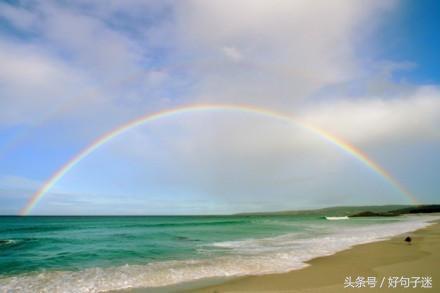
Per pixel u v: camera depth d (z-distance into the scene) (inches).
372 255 641.6
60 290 415.8
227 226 2020.2
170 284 433.1
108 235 1282.0
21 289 423.2
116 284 439.2
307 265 550.3
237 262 590.9
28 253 764.6
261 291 383.2
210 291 390.6
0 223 2810.0
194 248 813.9
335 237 1064.2
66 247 880.9
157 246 867.4
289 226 1936.5
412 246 772.0
